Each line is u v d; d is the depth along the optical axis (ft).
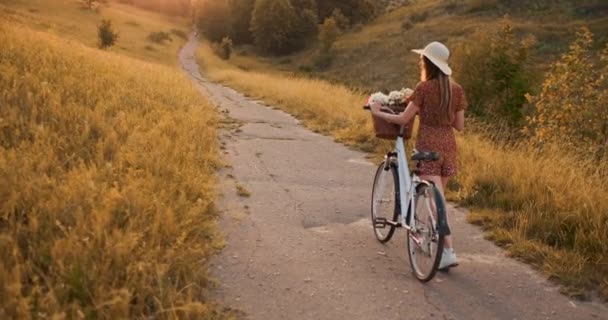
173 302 11.31
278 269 14.56
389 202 16.93
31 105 23.41
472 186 22.45
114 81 34.94
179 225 14.71
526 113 55.26
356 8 339.98
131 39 234.99
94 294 10.98
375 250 16.52
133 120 25.70
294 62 274.98
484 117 55.16
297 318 12.16
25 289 11.16
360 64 219.82
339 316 12.39
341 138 35.01
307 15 313.53
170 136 25.21
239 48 329.72
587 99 36.52
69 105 24.70
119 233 12.90
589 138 35.37
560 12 193.77
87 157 19.67
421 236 14.23
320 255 15.79
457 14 233.55
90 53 47.93
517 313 13.05
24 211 13.89
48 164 17.57
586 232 17.37
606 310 13.41
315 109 46.42
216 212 18.21
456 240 17.65
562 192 20.33
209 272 13.71
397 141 15.61
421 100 14.20
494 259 16.17
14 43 35.73
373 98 15.33
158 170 19.47
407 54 207.21
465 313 12.92
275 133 36.09
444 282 14.46
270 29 302.45
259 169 25.57
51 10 256.32
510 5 216.74
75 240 12.28
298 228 18.03
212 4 345.51
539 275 15.14
